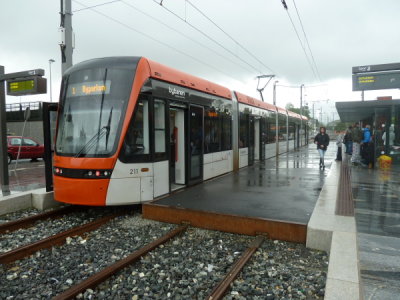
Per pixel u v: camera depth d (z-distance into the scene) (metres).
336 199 7.91
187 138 9.50
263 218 6.27
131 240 6.21
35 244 5.67
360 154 17.42
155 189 7.92
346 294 3.55
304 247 5.74
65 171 7.31
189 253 5.54
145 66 7.71
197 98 9.96
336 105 14.50
